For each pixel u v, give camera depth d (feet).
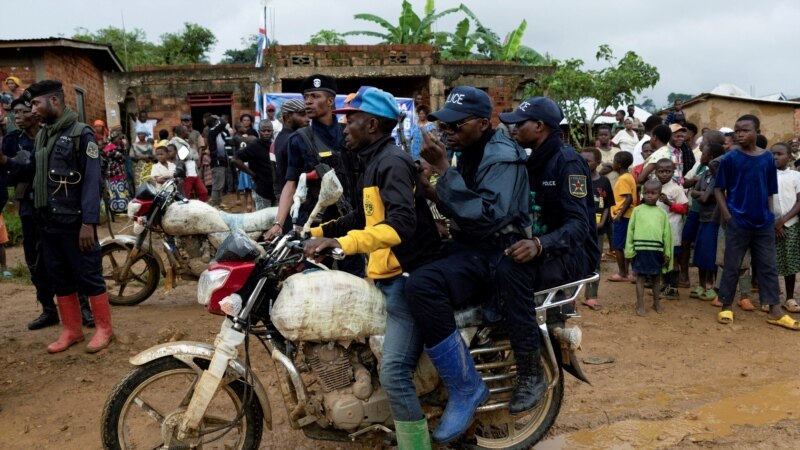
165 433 10.50
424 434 10.07
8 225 33.68
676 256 22.98
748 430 13.17
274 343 10.52
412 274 9.98
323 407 10.36
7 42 44.16
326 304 9.85
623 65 47.73
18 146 18.58
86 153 16.10
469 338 10.63
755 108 55.52
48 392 14.66
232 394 10.70
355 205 11.51
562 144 11.15
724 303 20.62
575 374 11.60
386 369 9.91
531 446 11.85
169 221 19.20
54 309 19.30
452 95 10.55
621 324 20.22
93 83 55.31
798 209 21.33
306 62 52.13
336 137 15.76
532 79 55.01
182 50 98.58
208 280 10.07
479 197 9.86
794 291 24.57
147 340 17.87
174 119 52.60
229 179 49.52
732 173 20.26
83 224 16.20
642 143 29.66
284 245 10.23
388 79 58.39
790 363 17.02
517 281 10.14
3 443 12.43
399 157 9.77
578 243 10.48
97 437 12.69
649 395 14.93
